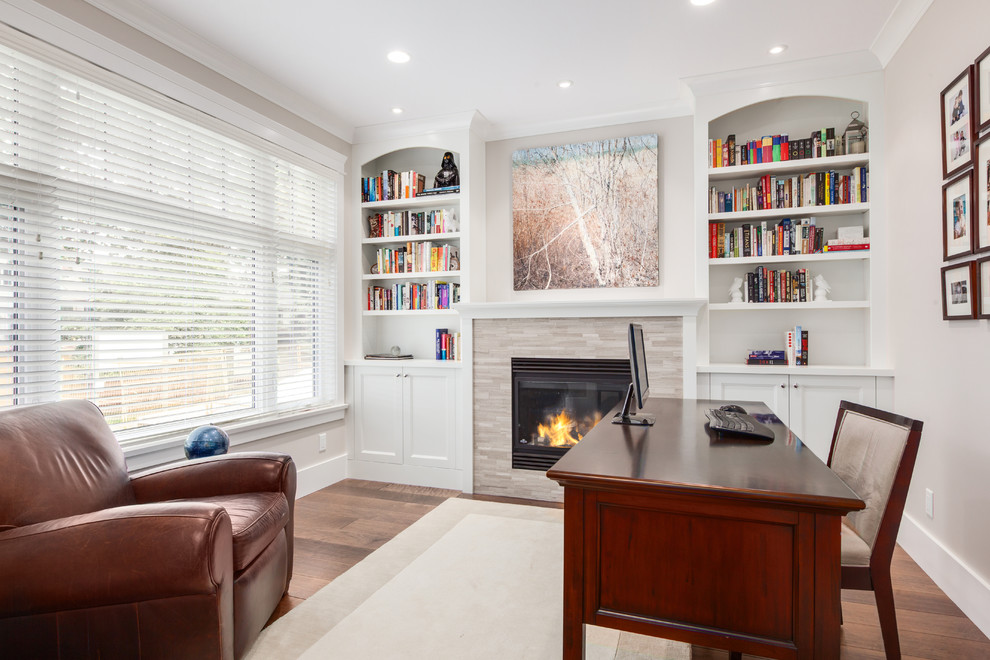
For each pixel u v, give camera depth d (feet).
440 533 9.64
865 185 10.45
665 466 4.53
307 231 12.31
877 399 9.82
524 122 13.14
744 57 10.05
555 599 7.20
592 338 11.53
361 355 13.70
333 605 7.07
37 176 7.18
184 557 4.84
